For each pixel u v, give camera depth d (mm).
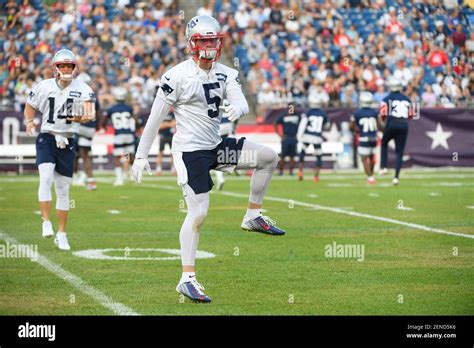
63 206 27266
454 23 75750
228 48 76312
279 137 66750
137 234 30391
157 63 73000
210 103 19938
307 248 26812
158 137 66688
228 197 44469
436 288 20578
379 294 19922
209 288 20812
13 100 67250
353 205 39719
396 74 73125
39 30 73750
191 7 80000
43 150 27328
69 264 24219
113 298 19703
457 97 72562
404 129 51969
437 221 33344
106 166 67125
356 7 78812
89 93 27797
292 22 77438
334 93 71562
